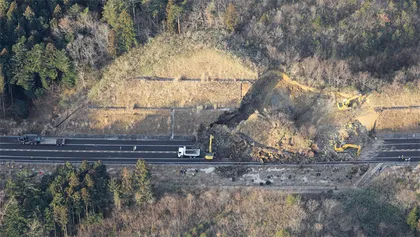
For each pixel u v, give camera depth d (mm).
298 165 172375
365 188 166000
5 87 179000
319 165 172625
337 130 182125
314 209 158750
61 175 153625
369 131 183500
